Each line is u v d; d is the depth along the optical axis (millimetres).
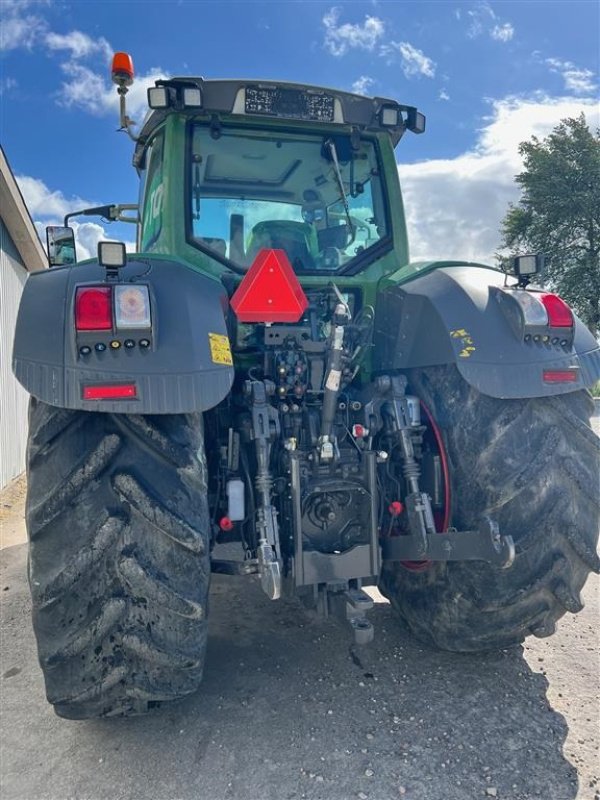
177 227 3025
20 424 8766
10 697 2861
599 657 3098
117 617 2143
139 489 2117
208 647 3213
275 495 2664
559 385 2557
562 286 32844
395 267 3336
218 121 3102
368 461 2717
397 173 3439
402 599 3178
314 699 2742
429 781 2250
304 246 3279
